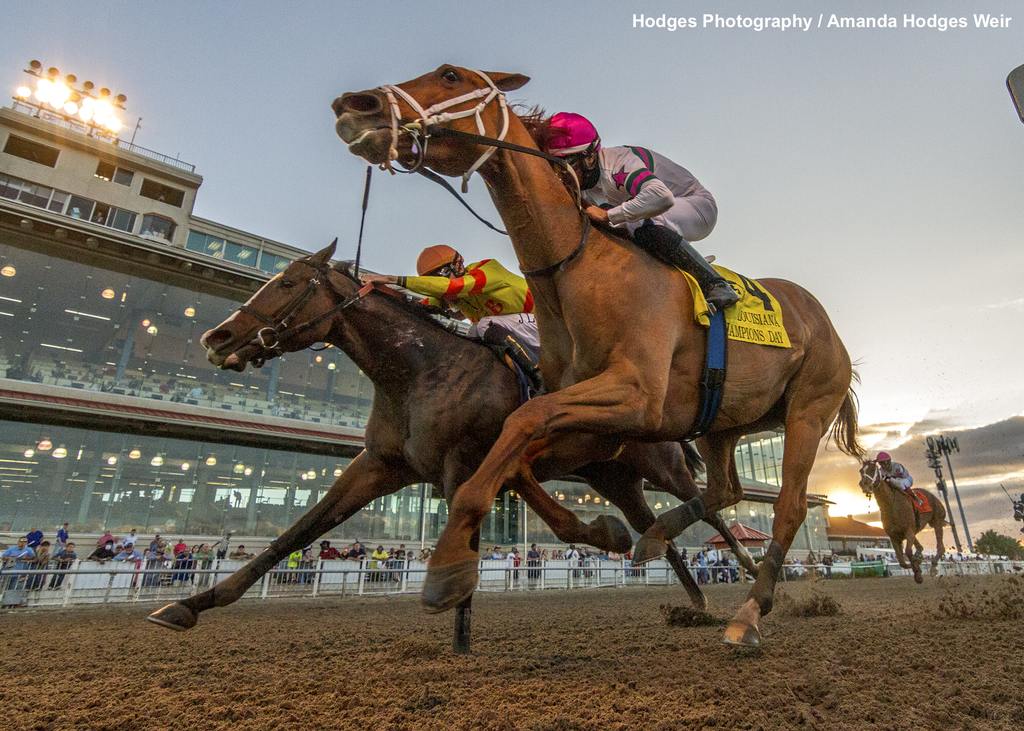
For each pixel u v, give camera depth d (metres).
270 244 26.70
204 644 4.03
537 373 3.53
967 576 18.16
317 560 12.47
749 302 3.23
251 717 1.97
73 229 17.39
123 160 26.11
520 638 4.00
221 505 16.69
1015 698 1.95
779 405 3.68
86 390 16.42
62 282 17.55
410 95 2.56
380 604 9.77
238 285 19.69
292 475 17.91
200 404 18.36
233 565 11.77
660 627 4.58
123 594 10.52
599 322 2.61
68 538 14.50
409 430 3.40
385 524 18.39
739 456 31.62
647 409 2.51
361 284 3.70
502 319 4.09
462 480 3.22
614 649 3.26
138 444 16.03
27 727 1.88
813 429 3.41
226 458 17.11
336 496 3.59
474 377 3.38
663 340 2.65
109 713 2.04
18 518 14.12
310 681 2.52
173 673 2.81
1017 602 5.16
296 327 3.51
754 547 20.25
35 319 16.84
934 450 46.03
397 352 3.47
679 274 2.95
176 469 16.34
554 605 8.47
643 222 2.93
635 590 14.20
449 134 2.56
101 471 15.36
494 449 2.24
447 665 2.81
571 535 2.72
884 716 1.79
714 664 2.63
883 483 11.62
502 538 20.06
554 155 2.99
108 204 25.34
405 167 2.58
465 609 3.31
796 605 5.63
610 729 1.73
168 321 18.70
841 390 3.65
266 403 19.34
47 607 9.48
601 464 4.32
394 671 2.69
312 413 19.98
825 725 1.71
